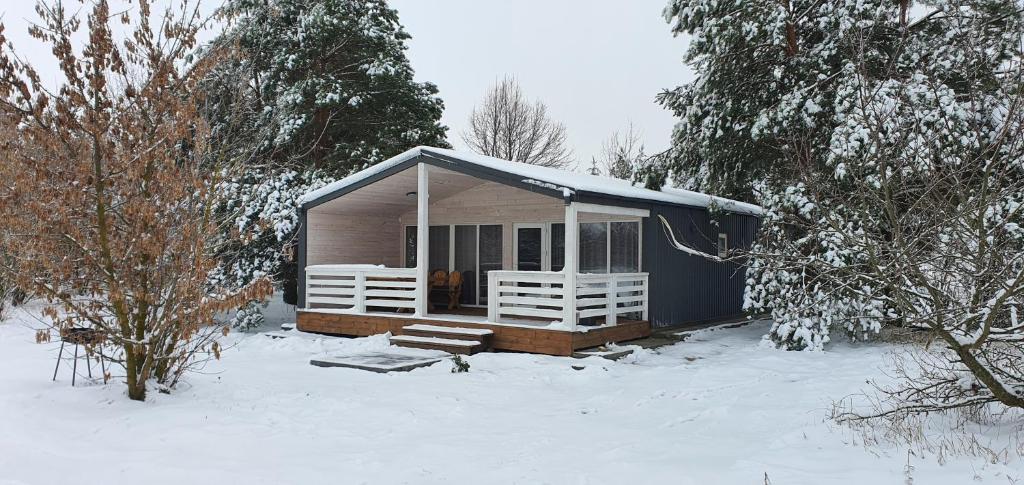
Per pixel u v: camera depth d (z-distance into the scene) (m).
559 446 6.49
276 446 6.38
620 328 13.38
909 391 7.50
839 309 12.19
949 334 5.86
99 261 7.68
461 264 17.41
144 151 7.70
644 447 6.40
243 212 16.34
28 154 7.60
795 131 14.41
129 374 7.83
